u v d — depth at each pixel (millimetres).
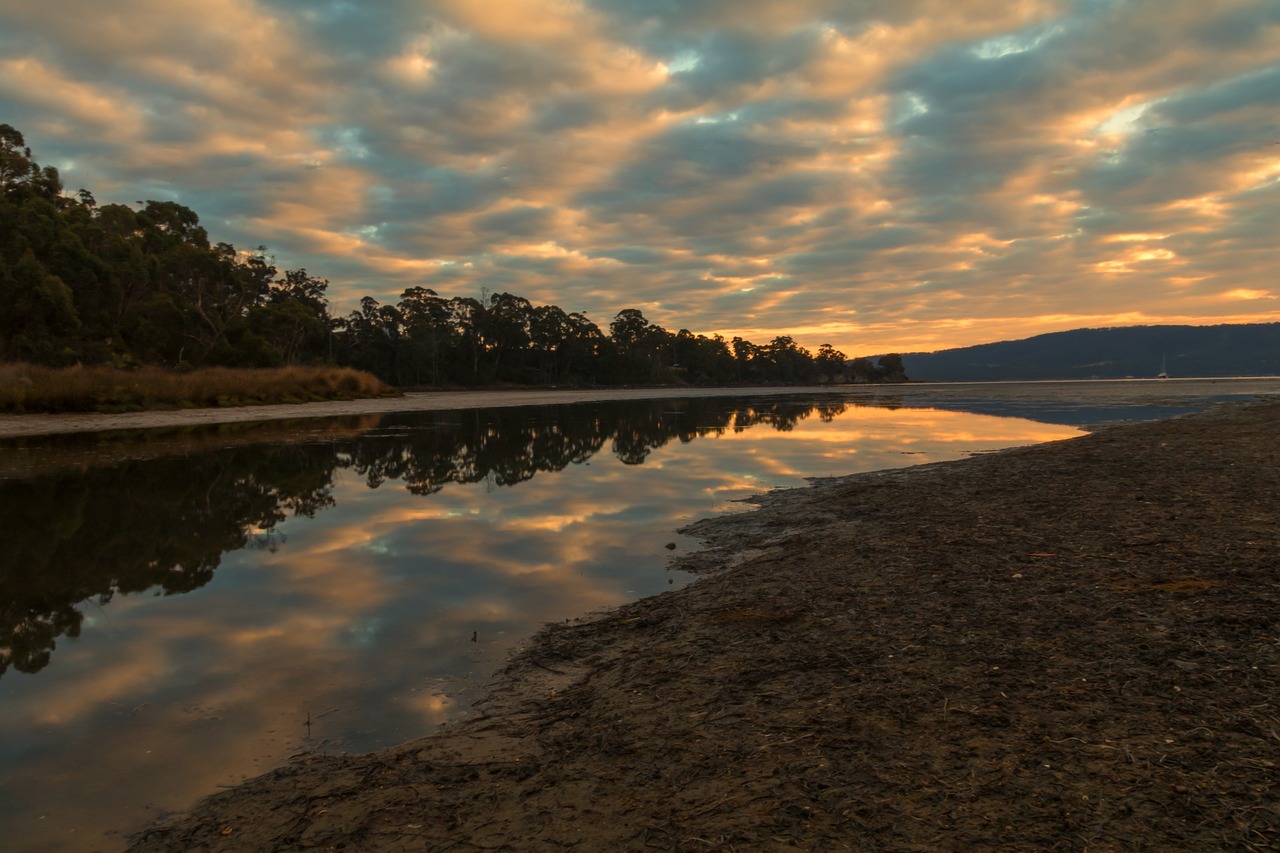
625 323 135000
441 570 7301
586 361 116688
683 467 15320
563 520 9781
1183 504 7730
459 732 3809
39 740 3840
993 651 4082
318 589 6668
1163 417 28297
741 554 7605
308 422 29469
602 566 7383
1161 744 2914
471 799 3070
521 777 3236
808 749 3189
